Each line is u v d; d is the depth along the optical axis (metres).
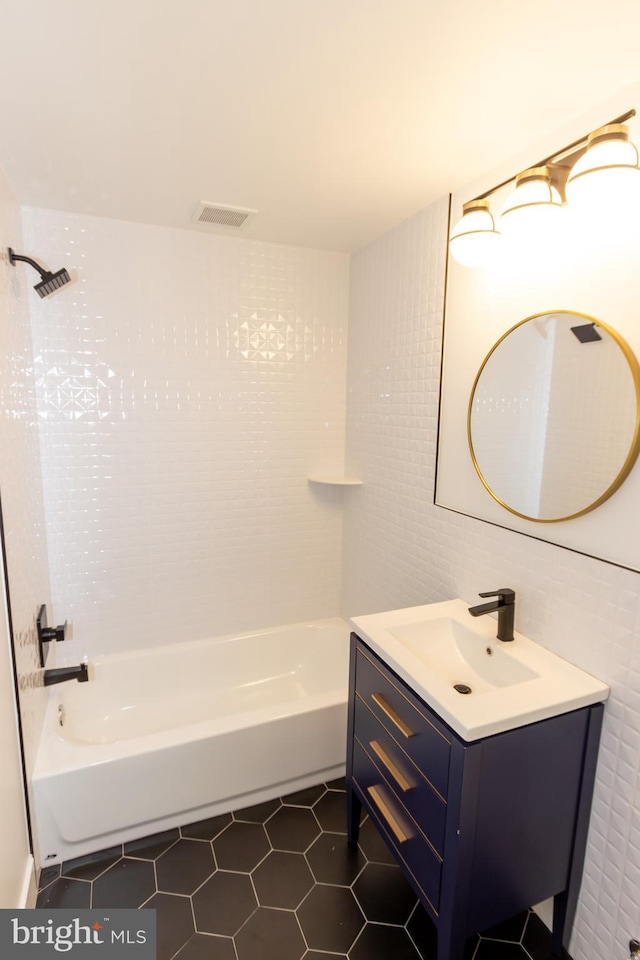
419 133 1.45
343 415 2.75
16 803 1.47
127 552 2.42
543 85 1.23
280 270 2.49
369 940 1.48
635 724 1.25
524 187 1.31
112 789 1.75
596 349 1.30
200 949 1.45
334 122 1.40
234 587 2.67
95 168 1.68
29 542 1.83
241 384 2.51
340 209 2.02
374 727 1.59
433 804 1.29
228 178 1.76
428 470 2.05
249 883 1.66
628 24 1.02
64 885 1.64
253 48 1.11
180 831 1.86
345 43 1.09
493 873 1.26
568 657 1.44
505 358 1.61
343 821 1.92
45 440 2.20
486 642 1.58
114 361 2.26
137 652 2.48
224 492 2.56
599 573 1.33
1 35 1.07
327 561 2.86
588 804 1.36
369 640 1.58
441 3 0.97
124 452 2.34
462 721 1.16
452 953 1.25
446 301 1.90
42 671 1.95
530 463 1.53
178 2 0.98
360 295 2.53
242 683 2.67
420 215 2.02
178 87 1.25
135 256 2.22
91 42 1.09
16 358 1.75
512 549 1.63
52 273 1.92
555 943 1.45
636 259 1.20
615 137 1.12
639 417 1.20
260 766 1.96
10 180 1.77
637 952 1.24
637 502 1.23
